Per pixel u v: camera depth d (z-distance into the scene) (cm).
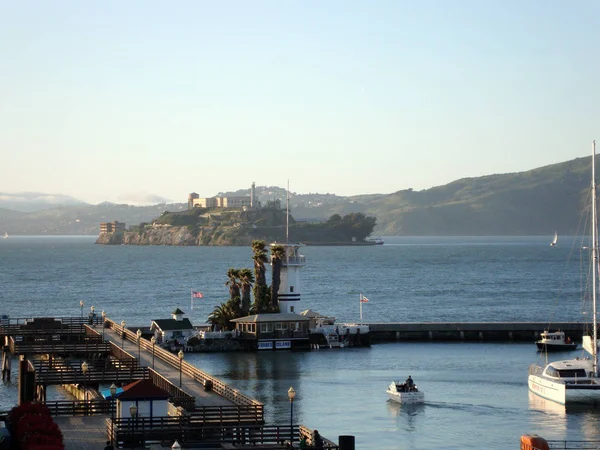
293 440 7794
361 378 13038
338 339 16762
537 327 17950
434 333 17938
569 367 11369
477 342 17462
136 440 7600
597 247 14262
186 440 7688
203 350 16175
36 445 6706
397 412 10512
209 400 9319
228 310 17188
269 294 17562
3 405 10938
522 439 8006
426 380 12794
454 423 9925
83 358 13312
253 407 8431
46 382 10081
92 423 8488
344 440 7194
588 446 8794
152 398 7925
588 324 17875
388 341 17662
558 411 10588
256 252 17612
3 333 15650
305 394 11700
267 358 15325
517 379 12875
